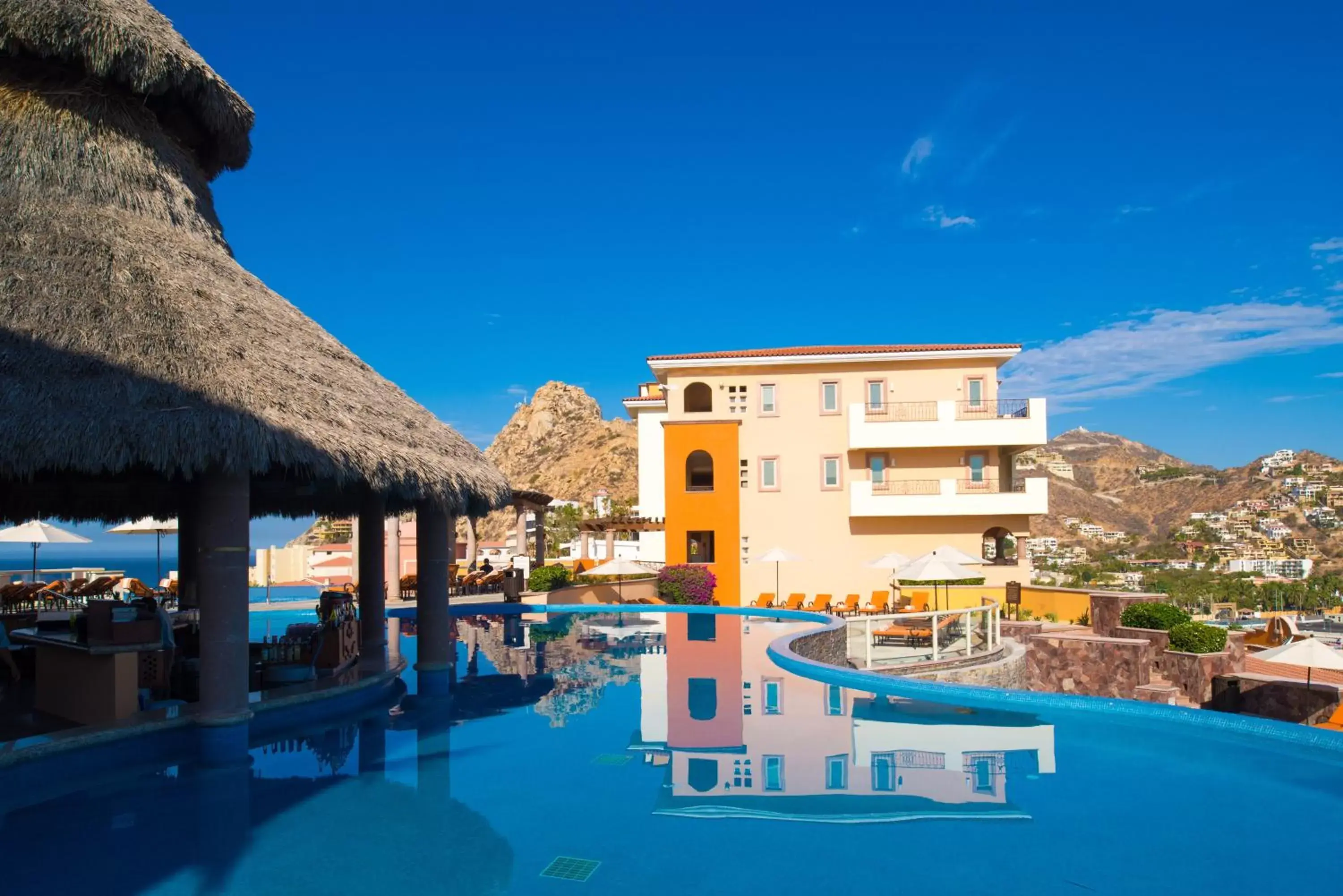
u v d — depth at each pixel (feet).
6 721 31.42
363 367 43.04
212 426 27.48
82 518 56.18
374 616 47.75
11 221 31.91
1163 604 82.84
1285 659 58.85
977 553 115.55
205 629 30.42
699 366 120.78
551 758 30.63
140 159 37.24
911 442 114.21
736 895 18.98
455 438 44.04
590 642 63.87
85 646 30.86
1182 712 35.32
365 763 29.81
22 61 35.45
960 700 39.93
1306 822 23.98
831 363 119.75
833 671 45.44
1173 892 19.27
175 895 18.94
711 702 40.73
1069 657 76.84
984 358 118.42
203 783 27.30
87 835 22.75
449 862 20.85
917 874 20.22
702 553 119.55
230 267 38.58
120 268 31.71
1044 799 25.99
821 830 23.20
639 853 21.49
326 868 20.52
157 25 39.63
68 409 26.63
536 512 107.65
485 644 62.54
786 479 119.65
